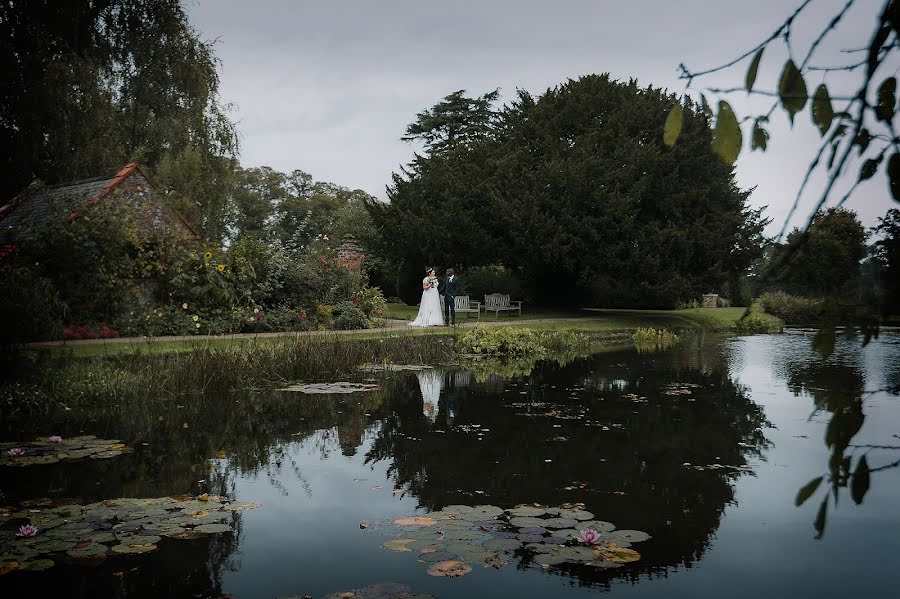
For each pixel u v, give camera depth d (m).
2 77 20.59
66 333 12.52
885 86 1.12
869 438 6.71
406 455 6.24
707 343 19.56
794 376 11.72
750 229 23.42
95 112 21.30
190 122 24.62
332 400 9.40
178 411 8.52
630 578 3.48
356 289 19.42
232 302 15.42
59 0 22.97
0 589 3.35
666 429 7.38
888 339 18.34
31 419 7.95
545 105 27.36
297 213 56.53
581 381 11.40
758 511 4.60
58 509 4.59
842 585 3.39
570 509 4.62
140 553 3.85
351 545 3.98
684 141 23.48
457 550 3.85
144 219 16.02
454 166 28.27
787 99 1.08
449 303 19.22
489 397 9.65
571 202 23.62
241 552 3.87
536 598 3.23
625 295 33.50
